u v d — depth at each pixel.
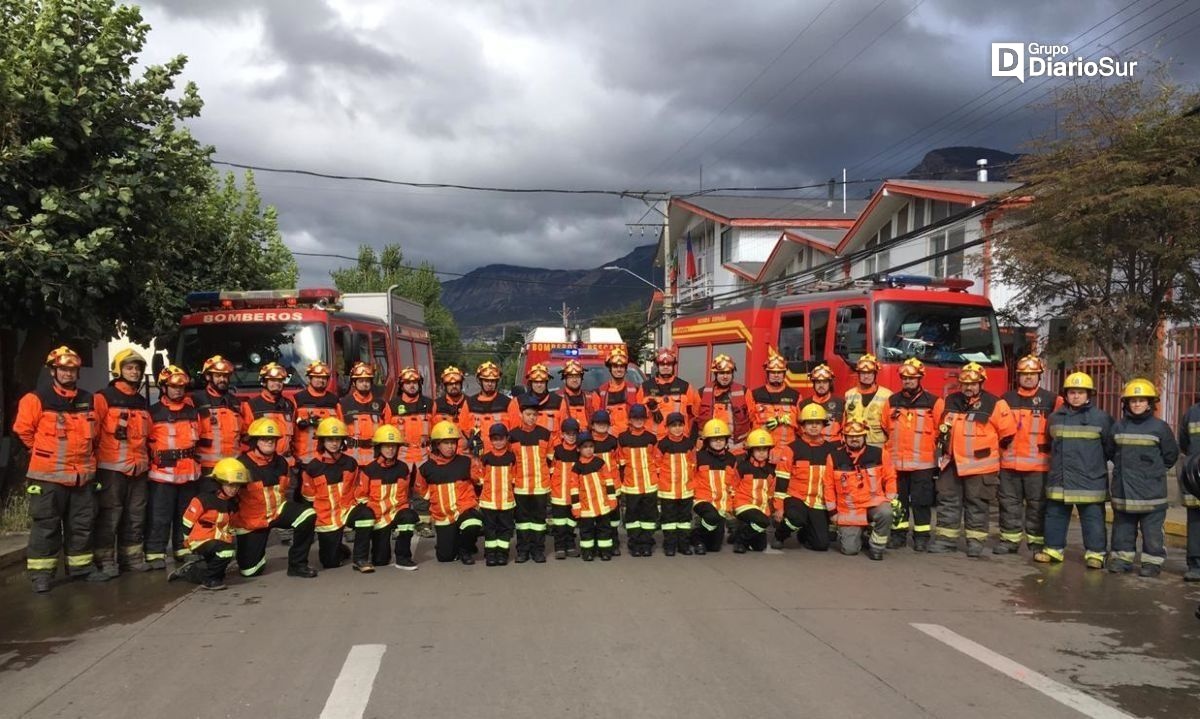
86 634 6.43
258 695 5.08
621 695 5.01
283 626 6.51
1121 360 11.99
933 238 24.61
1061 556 8.72
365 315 14.70
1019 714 4.76
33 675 5.51
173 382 8.62
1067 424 8.51
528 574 8.23
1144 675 5.41
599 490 8.80
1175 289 12.09
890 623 6.50
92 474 8.04
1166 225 10.95
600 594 7.38
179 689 5.21
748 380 14.12
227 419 9.21
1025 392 9.08
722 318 15.23
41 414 7.71
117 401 8.34
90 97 10.49
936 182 26.25
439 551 8.78
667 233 33.50
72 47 10.53
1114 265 11.75
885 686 5.16
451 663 5.58
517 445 8.70
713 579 7.96
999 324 13.50
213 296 12.20
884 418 9.61
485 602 7.13
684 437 9.18
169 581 8.11
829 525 10.00
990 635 6.23
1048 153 12.16
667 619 6.57
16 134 10.05
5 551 8.88
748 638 6.09
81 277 10.12
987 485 9.12
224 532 7.81
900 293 12.05
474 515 8.68
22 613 7.03
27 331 11.44
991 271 13.95
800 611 6.82
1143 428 8.17
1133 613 6.87
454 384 10.51
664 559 8.95
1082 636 6.22
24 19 10.77
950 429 9.10
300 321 11.85
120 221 10.83
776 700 4.93
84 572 8.11
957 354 12.16
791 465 9.33
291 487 9.95
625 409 10.49
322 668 5.52
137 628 6.54
